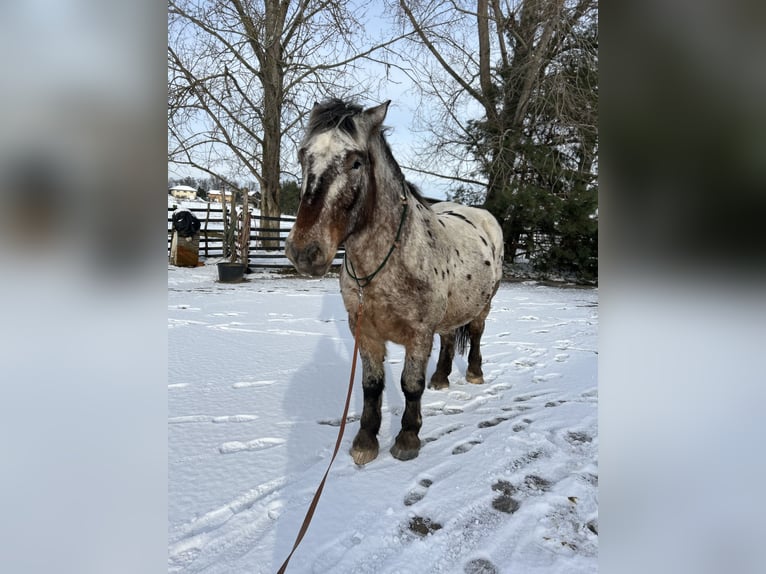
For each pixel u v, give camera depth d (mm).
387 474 2568
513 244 13750
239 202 25812
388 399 3707
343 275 2695
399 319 2627
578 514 2227
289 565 1878
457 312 3238
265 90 14414
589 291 11023
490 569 1862
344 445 2891
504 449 2838
